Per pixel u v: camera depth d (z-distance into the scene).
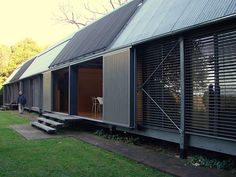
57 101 19.58
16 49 49.59
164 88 8.88
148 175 6.51
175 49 8.48
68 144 10.29
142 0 12.20
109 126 11.78
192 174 6.52
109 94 11.17
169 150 9.21
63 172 6.81
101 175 6.55
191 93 7.82
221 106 6.96
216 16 6.87
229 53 6.79
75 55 15.48
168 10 9.37
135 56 9.81
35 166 7.34
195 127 7.68
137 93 9.90
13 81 33.25
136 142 10.51
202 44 7.52
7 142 10.68
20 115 23.39
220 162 7.21
